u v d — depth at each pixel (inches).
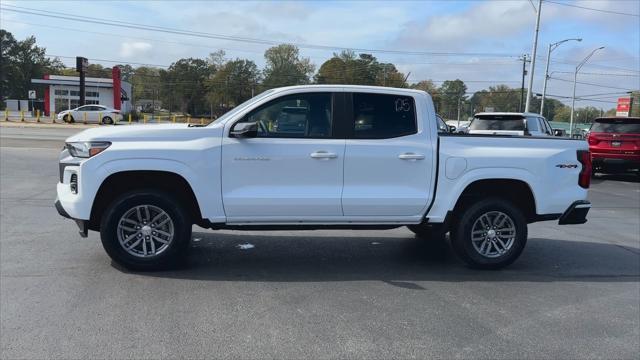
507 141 245.3
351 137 231.5
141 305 190.7
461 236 244.4
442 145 237.8
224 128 226.2
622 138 656.4
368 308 195.0
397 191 234.2
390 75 4190.5
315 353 157.5
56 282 212.4
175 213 225.8
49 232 295.9
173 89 4466.0
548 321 187.9
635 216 423.2
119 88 2210.9
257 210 226.4
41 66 4483.3
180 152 220.7
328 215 232.1
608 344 169.9
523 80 2401.6
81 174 217.9
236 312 187.2
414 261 261.9
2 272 223.6
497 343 168.1
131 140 221.8
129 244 227.5
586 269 257.3
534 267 258.7
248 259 256.4
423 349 162.2
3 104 3978.8
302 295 207.0
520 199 257.0
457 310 195.8
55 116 1850.4
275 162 225.5
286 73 4473.4
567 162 248.7
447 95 3757.4
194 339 164.4
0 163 586.2
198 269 237.1
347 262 256.5
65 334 165.0
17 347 155.5
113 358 150.5
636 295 219.8
